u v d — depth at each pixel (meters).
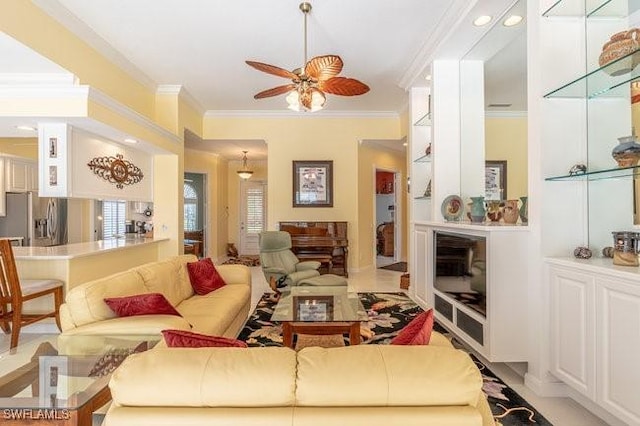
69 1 2.92
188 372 0.92
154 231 4.99
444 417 0.89
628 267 1.83
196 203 8.38
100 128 3.48
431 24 3.35
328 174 6.28
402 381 0.92
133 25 3.32
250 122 6.20
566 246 2.32
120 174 4.21
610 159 2.27
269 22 3.30
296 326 2.69
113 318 2.15
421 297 4.05
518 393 2.30
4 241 2.79
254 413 0.89
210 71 4.43
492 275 2.44
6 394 1.42
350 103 5.79
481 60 3.73
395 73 4.53
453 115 3.83
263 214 9.23
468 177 3.75
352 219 6.36
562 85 2.30
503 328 2.44
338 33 3.52
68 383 1.52
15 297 2.84
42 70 3.00
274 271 4.59
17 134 3.75
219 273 3.76
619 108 2.25
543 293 2.30
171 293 2.95
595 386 1.89
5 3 2.45
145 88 4.64
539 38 2.31
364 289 5.32
